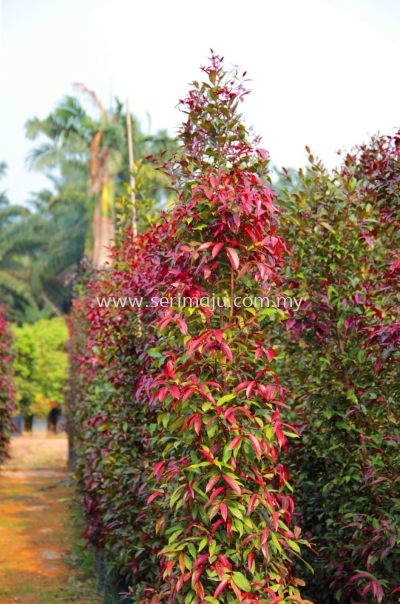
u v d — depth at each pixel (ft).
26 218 90.94
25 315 90.89
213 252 8.30
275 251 9.13
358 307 12.00
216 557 7.89
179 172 10.06
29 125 55.42
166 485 9.41
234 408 8.08
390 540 9.67
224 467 8.25
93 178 52.39
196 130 9.96
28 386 53.21
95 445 17.20
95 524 16.96
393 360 10.62
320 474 12.57
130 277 14.29
